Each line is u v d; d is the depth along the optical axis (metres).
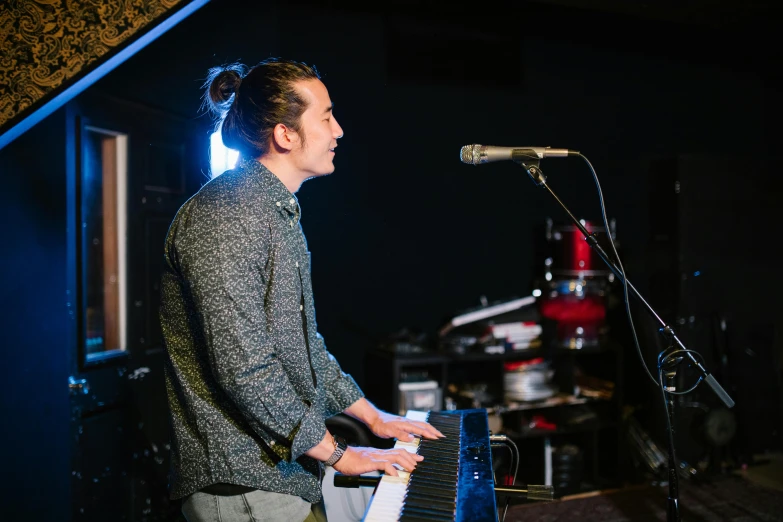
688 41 4.75
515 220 4.29
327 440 1.40
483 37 4.18
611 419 4.00
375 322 3.97
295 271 1.45
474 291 4.20
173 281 1.43
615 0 3.87
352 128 3.88
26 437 2.52
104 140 2.98
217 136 3.04
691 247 4.25
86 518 2.71
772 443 4.40
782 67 5.01
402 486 1.31
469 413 1.90
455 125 4.12
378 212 3.96
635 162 4.61
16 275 2.51
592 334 3.97
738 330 4.33
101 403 2.82
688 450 4.11
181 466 1.43
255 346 1.32
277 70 1.47
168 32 3.23
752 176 4.38
